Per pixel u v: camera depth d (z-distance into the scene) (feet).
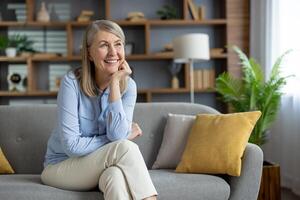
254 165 6.55
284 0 12.00
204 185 6.30
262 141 10.36
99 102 6.23
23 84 15.07
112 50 6.03
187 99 15.44
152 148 8.00
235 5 14.46
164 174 6.77
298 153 10.87
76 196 5.74
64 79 6.11
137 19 14.51
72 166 5.87
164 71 15.53
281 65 11.75
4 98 15.19
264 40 13.05
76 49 15.38
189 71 14.61
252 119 7.14
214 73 14.97
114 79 6.06
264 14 13.07
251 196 6.55
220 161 6.63
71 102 5.94
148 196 5.27
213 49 14.56
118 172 5.34
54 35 15.30
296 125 10.98
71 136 5.80
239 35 14.47
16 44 14.75
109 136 5.94
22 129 7.87
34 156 7.77
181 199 6.19
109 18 14.53
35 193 5.73
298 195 10.73
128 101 6.43
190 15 14.85
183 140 7.62
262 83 10.51
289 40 11.62
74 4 15.29
